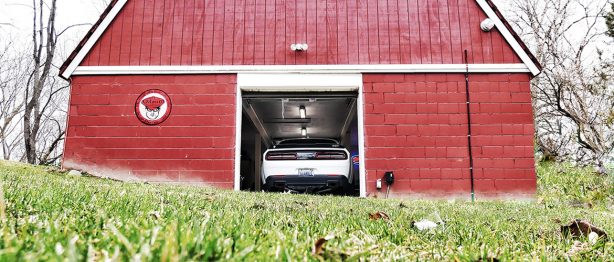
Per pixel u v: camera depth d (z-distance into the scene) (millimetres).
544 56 18234
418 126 10133
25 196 2785
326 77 10445
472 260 1817
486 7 10625
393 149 10023
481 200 9562
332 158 10039
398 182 9875
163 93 10344
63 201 2854
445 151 10008
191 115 10250
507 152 9977
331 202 5801
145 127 10188
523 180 9852
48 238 1494
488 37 10547
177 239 1403
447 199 9758
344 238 2076
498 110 10180
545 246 2320
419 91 10305
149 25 10695
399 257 1814
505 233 2861
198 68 10445
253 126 16719
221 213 2955
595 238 2506
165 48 10570
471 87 10297
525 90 10266
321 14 10781
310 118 16609
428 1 10789
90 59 10477
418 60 10453
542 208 6504
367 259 1661
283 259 1476
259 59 10547
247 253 1401
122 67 10422
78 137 10117
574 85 15469
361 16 10750
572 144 18094
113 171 9984
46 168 9094
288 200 5684
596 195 8820
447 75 10375
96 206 2777
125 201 3227
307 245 1771
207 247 1340
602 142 14141
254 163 18781
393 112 10203
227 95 10359
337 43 10609
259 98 11023
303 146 10664
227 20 10758
